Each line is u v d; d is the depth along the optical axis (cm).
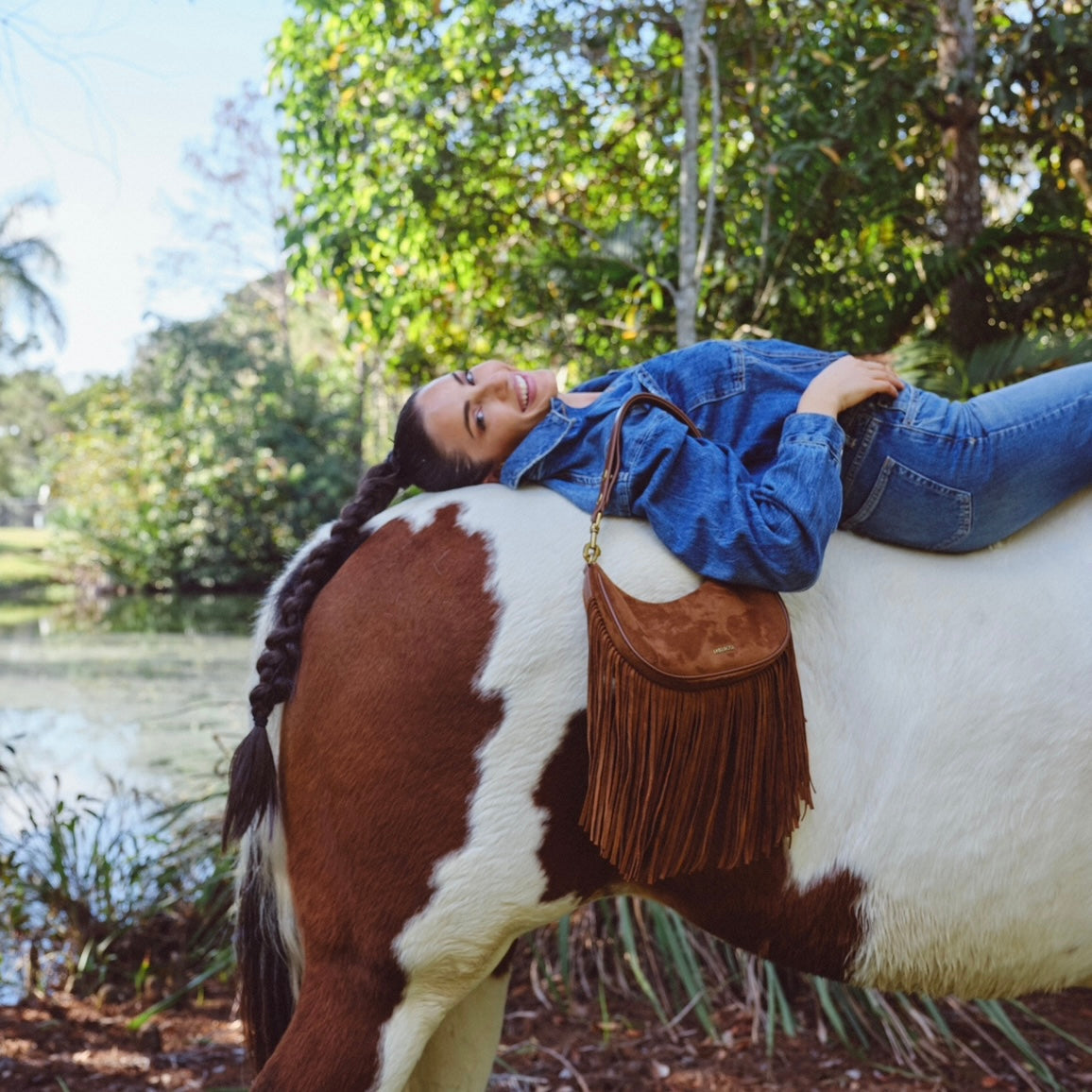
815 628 165
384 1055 160
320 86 731
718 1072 291
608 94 673
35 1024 326
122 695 865
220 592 2019
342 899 161
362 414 2041
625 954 353
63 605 1786
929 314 598
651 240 602
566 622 160
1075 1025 323
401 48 725
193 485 1931
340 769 161
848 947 165
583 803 158
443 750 158
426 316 775
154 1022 332
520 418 177
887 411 170
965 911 163
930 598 167
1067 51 564
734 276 555
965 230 599
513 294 717
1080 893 164
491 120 704
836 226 538
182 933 367
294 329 2592
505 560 163
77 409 2600
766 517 156
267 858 172
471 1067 189
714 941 351
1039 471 169
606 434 171
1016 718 162
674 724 152
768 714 154
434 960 160
